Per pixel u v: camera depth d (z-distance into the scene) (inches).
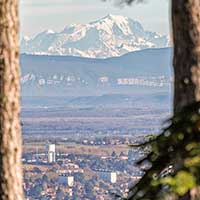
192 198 672.4
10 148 679.1
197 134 610.9
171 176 591.8
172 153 616.1
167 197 588.4
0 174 678.5
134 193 624.7
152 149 624.4
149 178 624.1
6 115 679.7
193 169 575.8
